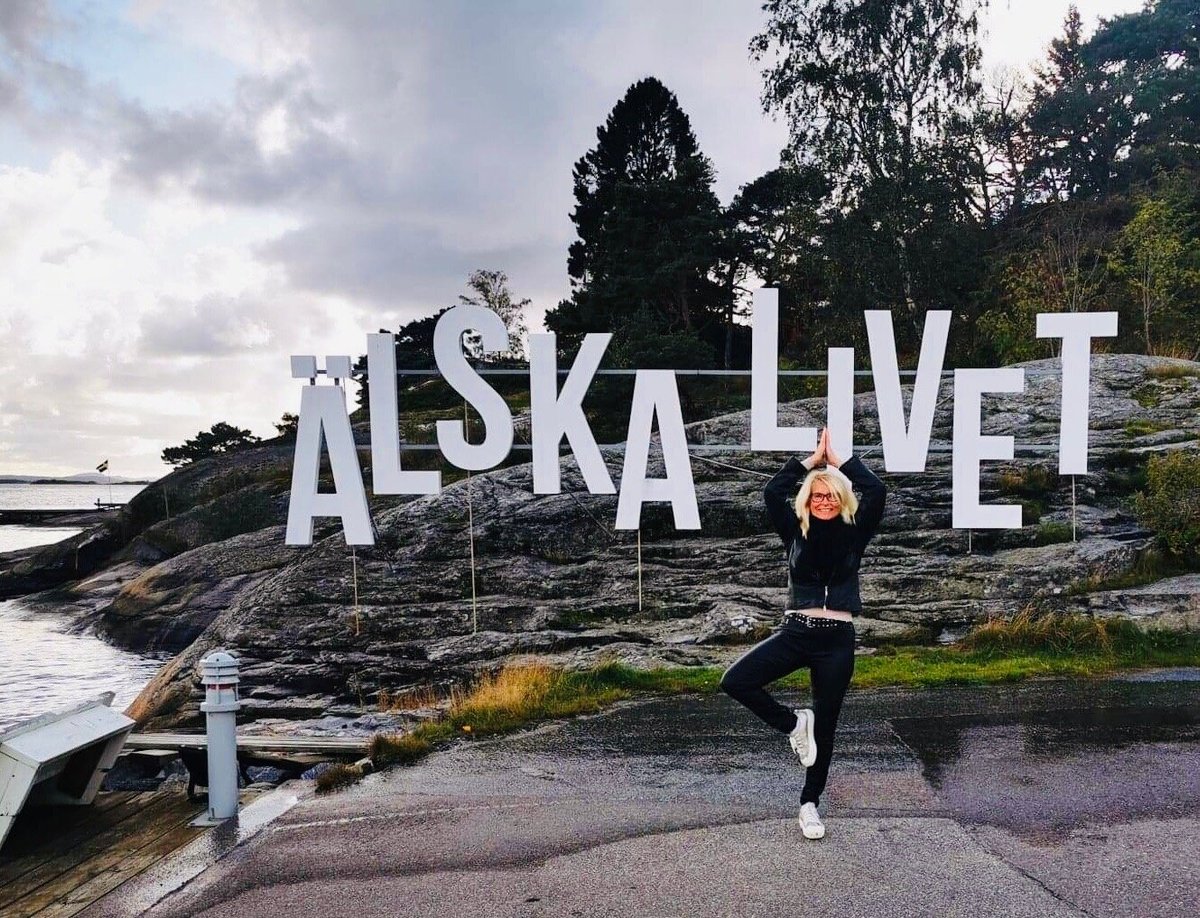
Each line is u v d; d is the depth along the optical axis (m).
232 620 12.51
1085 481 13.09
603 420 26.20
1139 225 20.89
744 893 3.85
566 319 35.75
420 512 14.16
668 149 40.00
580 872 4.16
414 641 11.12
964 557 11.63
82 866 4.73
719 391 25.64
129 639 22.55
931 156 25.70
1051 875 3.97
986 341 23.08
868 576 11.36
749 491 13.87
